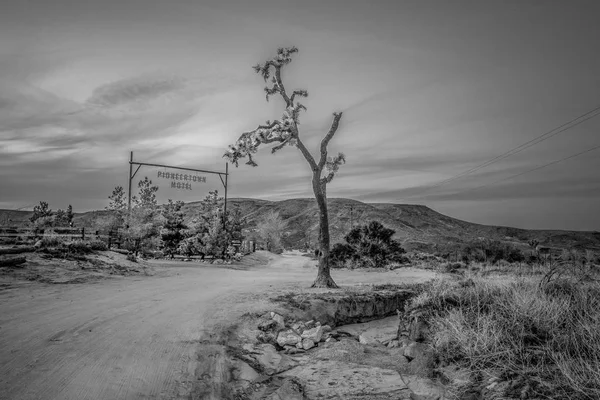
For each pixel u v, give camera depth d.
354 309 11.75
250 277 21.73
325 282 15.70
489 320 6.67
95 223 35.03
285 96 16.95
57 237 22.34
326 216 16.27
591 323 6.02
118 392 5.48
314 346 8.64
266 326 9.25
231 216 44.75
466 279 10.49
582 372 4.94
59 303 10.49
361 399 5.54
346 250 37.50
